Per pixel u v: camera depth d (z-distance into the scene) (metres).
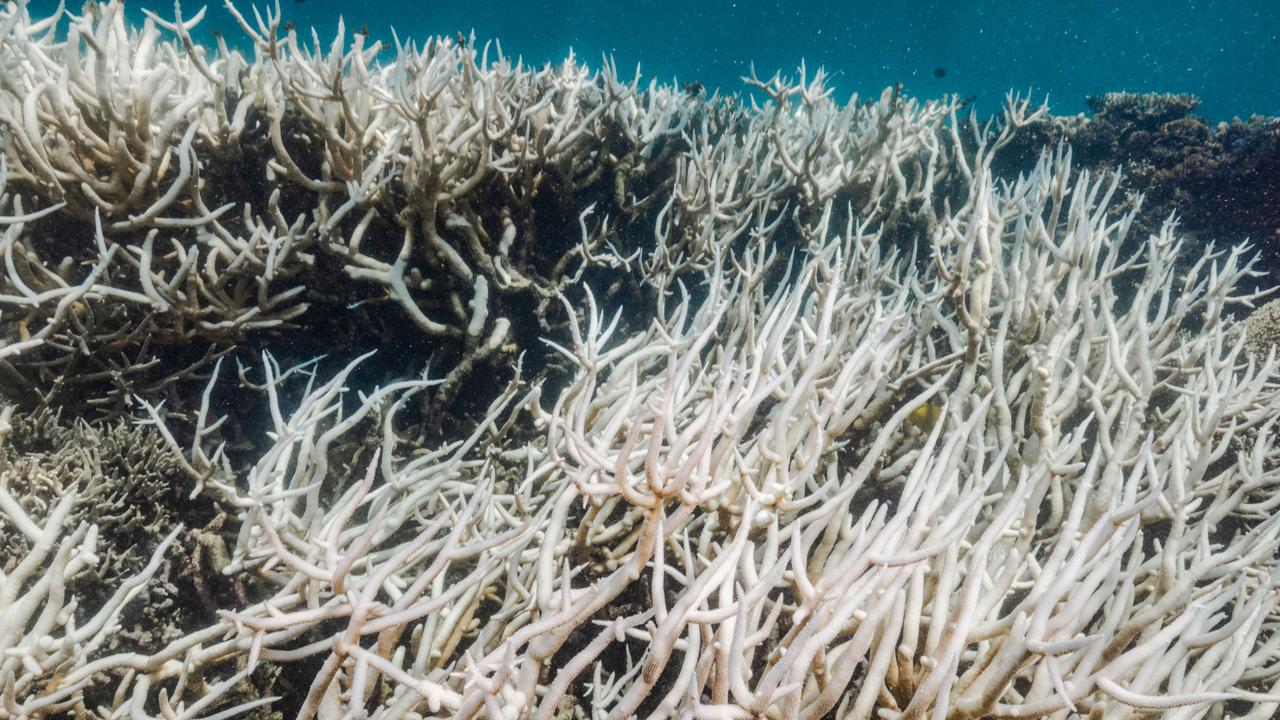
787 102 5.58
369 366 4.14
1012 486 2.79
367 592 1.22
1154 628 1.77
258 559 2.15
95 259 3.49
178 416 3.23
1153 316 5.23
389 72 4.96
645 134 5.24
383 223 3.97
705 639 1.56
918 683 1.58
